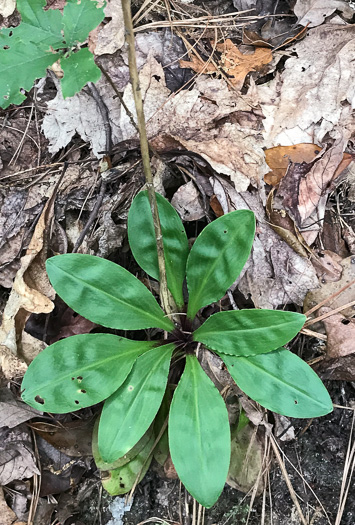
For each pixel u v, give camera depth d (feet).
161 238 1.48
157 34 1.76
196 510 1.64
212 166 1.68
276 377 1.48
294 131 1.72
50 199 1.67
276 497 1.65
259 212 1.68
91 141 1.72
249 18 1.81
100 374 1.48
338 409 1.69
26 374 1.44
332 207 1.73
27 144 1.75
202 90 1.74
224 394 1.63
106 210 1.68
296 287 1.67
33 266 1.64
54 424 1.62
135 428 1.46
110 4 1.74
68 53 1.30
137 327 1.54
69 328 1.65
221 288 1.56
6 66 1.29
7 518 1.56
